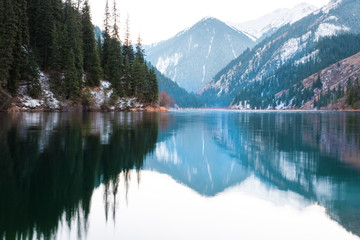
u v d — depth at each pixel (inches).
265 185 559.5
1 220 376.8
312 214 418.3
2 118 1696.6
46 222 375.2
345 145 1010.1
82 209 422.3
